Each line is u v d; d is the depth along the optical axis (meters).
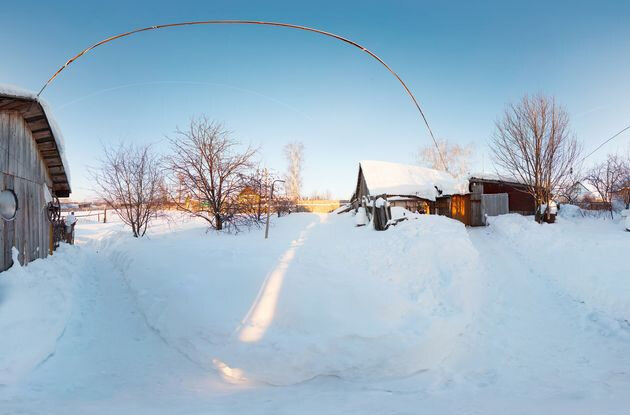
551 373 3.97
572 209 16.84
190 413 2.50
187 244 9.83
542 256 9.48
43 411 2.37
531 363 4.27
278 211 18.06
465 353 4.61
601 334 5.09
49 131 6.35
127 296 6.25
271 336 4.46
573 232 11.56
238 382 3.81
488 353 4.59
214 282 5.87
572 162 13.62
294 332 4.56
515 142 14.09
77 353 4.03
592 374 3.88
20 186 5.73
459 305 5.72
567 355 4.46
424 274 6.77
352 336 4.41
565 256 9.01
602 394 3.26
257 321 4.77
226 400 3.09
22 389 2.94
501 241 11.65
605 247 8.99
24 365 3.35
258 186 14.90
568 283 7.31
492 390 3.54
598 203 18.08
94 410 2.45
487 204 16.92
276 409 2.75
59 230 10.47
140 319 5.27
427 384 3.83
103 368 3.77
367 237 9.93
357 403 3.04
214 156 13.62
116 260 9.27
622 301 5.94
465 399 3.19
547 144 13.46
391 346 4.34
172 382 3.62
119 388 3.30
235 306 5.12
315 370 4.03
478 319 5.67
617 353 4.46
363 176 15.90
